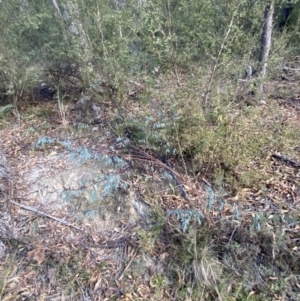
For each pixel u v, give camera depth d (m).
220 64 2.94
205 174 2.83
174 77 3.27
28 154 3.41
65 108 4.23
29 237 2.59
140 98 3.66
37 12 4.29
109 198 2.77
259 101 3.44
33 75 4.41
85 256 2.46
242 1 2.87
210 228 2.42
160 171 2.91
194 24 3.71
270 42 3.75
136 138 3.24
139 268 2.35
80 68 4.29
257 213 2.43
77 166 3.08
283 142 2.93
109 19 3.71
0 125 4.08
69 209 2.79
